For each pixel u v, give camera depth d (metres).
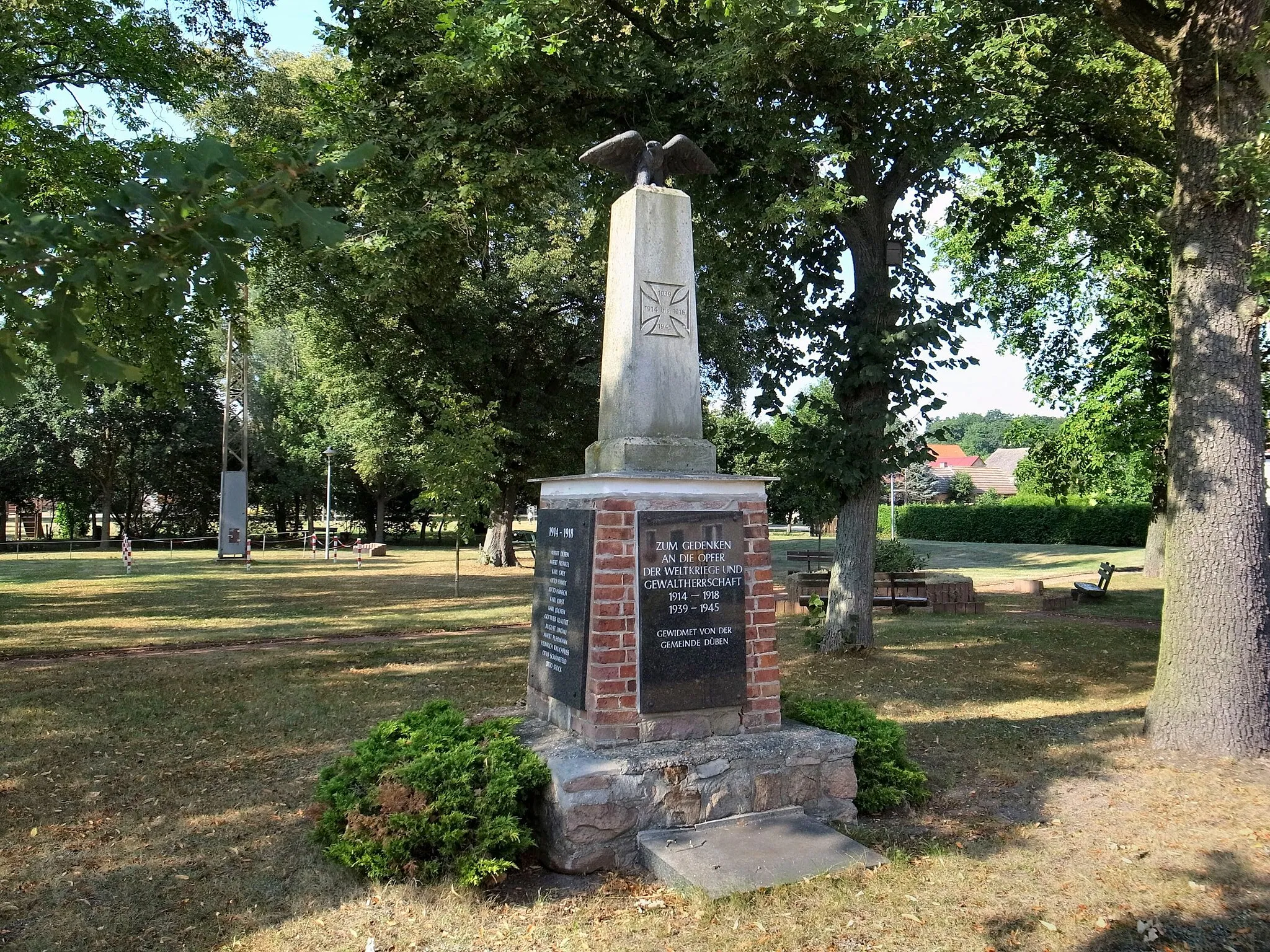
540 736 5.37
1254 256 6.14
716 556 5.49
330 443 38.38
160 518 46.91
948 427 10.68
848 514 11.38
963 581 16.28
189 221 2.10
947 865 4.64
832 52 8.84
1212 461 6.62
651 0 10.95
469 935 3.98
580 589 5.34
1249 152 5.97
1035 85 10.23
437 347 23.38
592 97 10.22
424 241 9.92
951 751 6.82
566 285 24.27
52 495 42.88
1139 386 17.67
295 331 29.67
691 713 5.35
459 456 19.16
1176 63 6.95
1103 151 11.27
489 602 18.39
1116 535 38.88
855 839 5.07
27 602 17.78
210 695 9.01
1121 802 5.61
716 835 4.88
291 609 17.02
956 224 12.54
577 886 4.50
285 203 2.18
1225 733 6.43
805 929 3.97
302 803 5.73
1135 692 8.97
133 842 5.07
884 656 11.04
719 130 9.93
